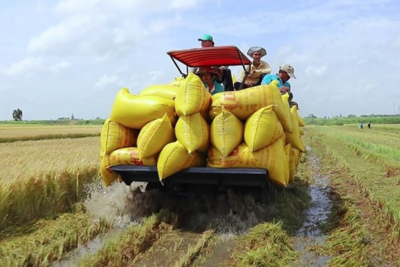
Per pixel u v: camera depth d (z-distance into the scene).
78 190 7.59
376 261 4.65
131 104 5.92
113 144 6.06
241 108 5.61
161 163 5.59
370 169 11.80
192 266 4.50
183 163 5.59
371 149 18.36
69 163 8.84
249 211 6.19
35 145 18.03
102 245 5.30
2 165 8.38
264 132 5.45
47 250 4.89
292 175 7.30
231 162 5.54
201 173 5.79
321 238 5.64
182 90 5.48
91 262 4.43
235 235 5.53
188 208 6.71
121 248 4.89
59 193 6.97
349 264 4.45
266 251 4.73
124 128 6.17
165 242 5.37
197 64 7.87
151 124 5.67
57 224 6.08
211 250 5.03
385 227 5.83
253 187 6.39
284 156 5.94
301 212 7.17
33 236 5.55
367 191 8.28
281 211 6.61
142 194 6.86
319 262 4.68
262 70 8.38
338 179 10.86
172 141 5.86
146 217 6.35
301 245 5.32
